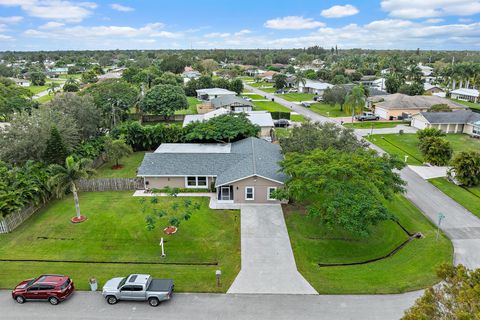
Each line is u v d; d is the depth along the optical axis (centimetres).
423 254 2538
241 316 1942
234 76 16262
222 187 3456
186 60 19962
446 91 10512
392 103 7462
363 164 2738
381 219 2342
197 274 2331
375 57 19338
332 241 2741
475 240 2762
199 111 8138
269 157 3838
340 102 8206
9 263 2475
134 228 2964
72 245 2712
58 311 2003
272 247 2648
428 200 3522
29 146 3819
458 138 5909
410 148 5316
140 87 10600
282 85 12412
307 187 2591
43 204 3403
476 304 1205
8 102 7825
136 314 1975
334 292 2131
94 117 5112
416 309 1350
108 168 4509
